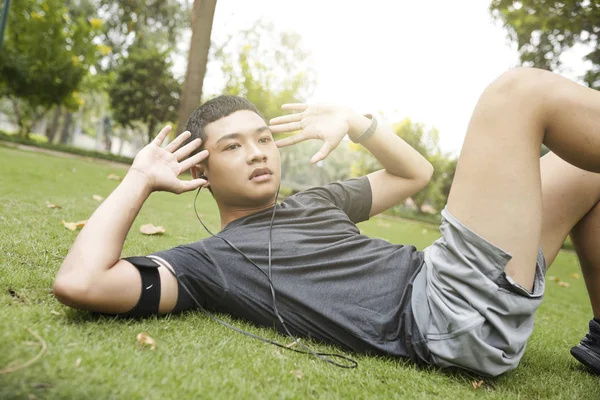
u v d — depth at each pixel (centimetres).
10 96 1595
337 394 112
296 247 148
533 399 130
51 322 123
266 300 143
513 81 132
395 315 139
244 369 117
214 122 159
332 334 141
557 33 870
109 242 130
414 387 125
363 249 152
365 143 187
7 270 163
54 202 360
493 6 887
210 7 891
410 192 196
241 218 161
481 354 126
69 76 1494
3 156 778
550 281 512
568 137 129
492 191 128
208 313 147
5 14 493
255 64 1638
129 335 124
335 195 184
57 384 91
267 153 159
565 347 203
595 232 155
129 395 92
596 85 870
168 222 381
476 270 125
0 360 96
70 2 2191
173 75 1772
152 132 1841
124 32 1964
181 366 110
